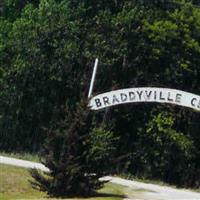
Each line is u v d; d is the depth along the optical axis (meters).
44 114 55.44
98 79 53.50
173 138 51.03
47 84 55.31
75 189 28.27
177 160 51.47
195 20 54.12
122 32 53.75
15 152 55.72
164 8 55.62
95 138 33.06
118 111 52.94
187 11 54.44
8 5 61.66
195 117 51.91
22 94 55.72
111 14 56.25
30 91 55.62
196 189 50.31
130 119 53.28
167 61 53.44
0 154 53.06
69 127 28.30
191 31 53.84
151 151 51.91
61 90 55.06
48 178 28.91
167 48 53.31
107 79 53.53
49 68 55.00
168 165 51.53
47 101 55.34
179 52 53.31
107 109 51.69
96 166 28.34
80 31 55.03
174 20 54.09
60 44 54.97
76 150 28.09
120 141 53.09
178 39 53.25
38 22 56.09
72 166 27.94
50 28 55.34
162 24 53.53
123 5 56.16
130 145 52.94
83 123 28.25
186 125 52.09
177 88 53.25
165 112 51.84
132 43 53.69
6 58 56.47
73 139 28.08
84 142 28.17
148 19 54.03
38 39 55.44
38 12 56.75
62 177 28.11
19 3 61.59
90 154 28.23
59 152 28.38
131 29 53.66
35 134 55.56
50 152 28.38
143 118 52.84
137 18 53.81
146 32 53.53
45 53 55.28
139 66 53.72
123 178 49.47
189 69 53.06
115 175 49.75
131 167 52.34
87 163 28.22
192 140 51.62
